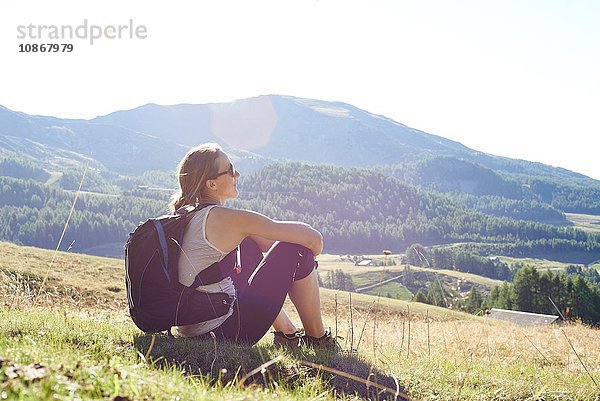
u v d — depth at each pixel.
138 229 4.39
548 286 65.31
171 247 4.32
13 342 3.54
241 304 4.64
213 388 3.21
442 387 4.57
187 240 4.35
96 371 2.69
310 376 4.16
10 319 4.88
